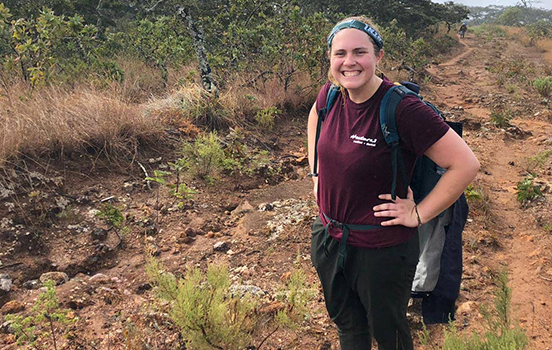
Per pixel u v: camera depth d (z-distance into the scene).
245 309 2.62
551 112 10.18
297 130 7.62
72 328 2.87
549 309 3.43
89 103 5.61
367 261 2.01
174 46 9.48
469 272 3.85
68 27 7.05
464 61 21.50
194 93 7.09
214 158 5.39
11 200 4.12
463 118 9.24
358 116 1.95
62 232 3.97
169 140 5.91
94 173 4.90
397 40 15.65
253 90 8.31
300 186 5.44
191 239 4.14
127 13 16.67
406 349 2.25
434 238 2.45
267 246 4.06
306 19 9.30
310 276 3.62
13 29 7.00
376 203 1.96
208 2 13.68
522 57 24.59
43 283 3.38
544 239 4.51
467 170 1.86
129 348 2.61
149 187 4.88
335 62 1.92
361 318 2.26
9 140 4.56
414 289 2.52
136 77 8.71
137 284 3.43
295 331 2.97
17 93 5.85
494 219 4.98
